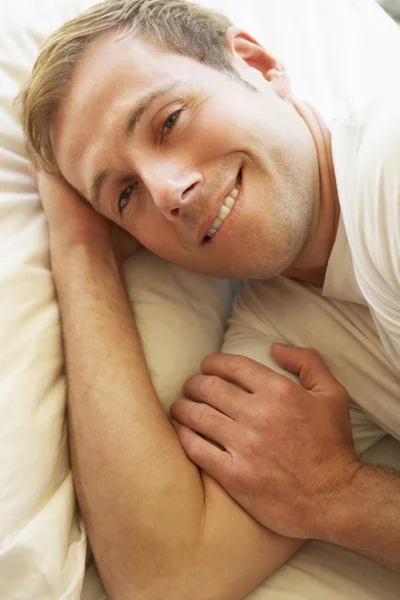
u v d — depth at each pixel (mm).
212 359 744
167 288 821
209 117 669
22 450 628
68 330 724
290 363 736
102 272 779
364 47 992
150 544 602
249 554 622
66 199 812
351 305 769
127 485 619
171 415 729
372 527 598
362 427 767
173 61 702
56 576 589
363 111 708
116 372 680
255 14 1017
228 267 723
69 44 722
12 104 858
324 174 736
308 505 620
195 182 650
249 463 638
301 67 971
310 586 642
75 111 711
